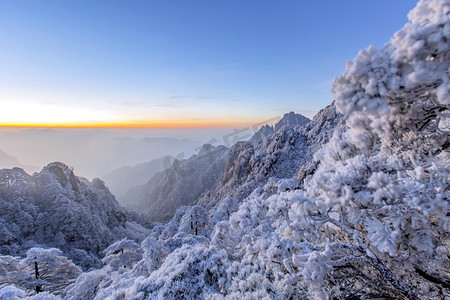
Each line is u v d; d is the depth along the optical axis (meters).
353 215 3.48
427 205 2.85
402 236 3.28
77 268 22.69
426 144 3.46
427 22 2.54
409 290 3.48
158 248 15.66
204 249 7.65
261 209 6.54
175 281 6.38
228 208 27.75
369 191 3.29
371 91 2.77
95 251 52.19
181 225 26.75
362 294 4.10
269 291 4.87
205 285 6.25
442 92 2.39
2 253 38.00
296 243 4.86
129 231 80.44
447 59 2.48
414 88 2.72
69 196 63.44
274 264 5.25
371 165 3.55
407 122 3.64
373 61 2.83
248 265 5.90
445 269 3.48
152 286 6.53
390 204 3.06
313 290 4.20
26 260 19.61
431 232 3.03
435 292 3.98
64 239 48.28
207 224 26.45
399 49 2.62
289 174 69.38
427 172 3.39
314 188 3.80
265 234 5.98
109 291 9.15
